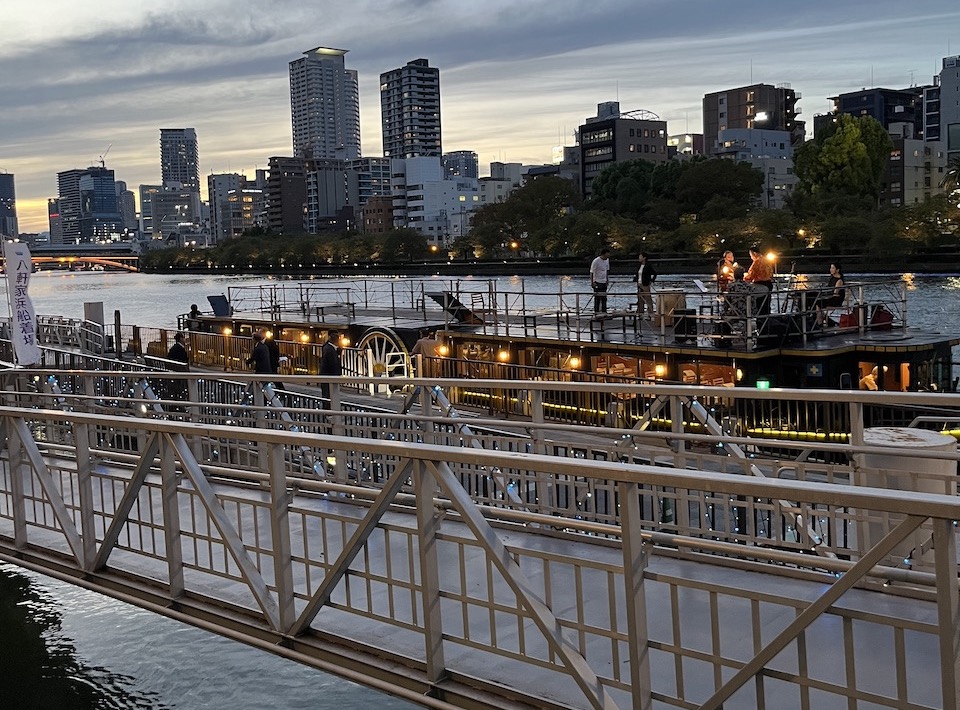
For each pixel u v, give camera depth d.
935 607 6.29
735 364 19.08
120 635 10.41
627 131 188.75
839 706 4.98
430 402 11.21
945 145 156.12
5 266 24.19
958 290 69.00
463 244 140.62
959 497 3.46
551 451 12.91
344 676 6.00
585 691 4.67
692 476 4.07
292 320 34.19
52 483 8.53
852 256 87.75
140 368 21.44
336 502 10.50
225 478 11.83
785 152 192.25
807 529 7.24
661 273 101.81
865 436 7.62
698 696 5.22
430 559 5.37
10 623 10.85
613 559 7.71
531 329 25.56
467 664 5.78
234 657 9.73
